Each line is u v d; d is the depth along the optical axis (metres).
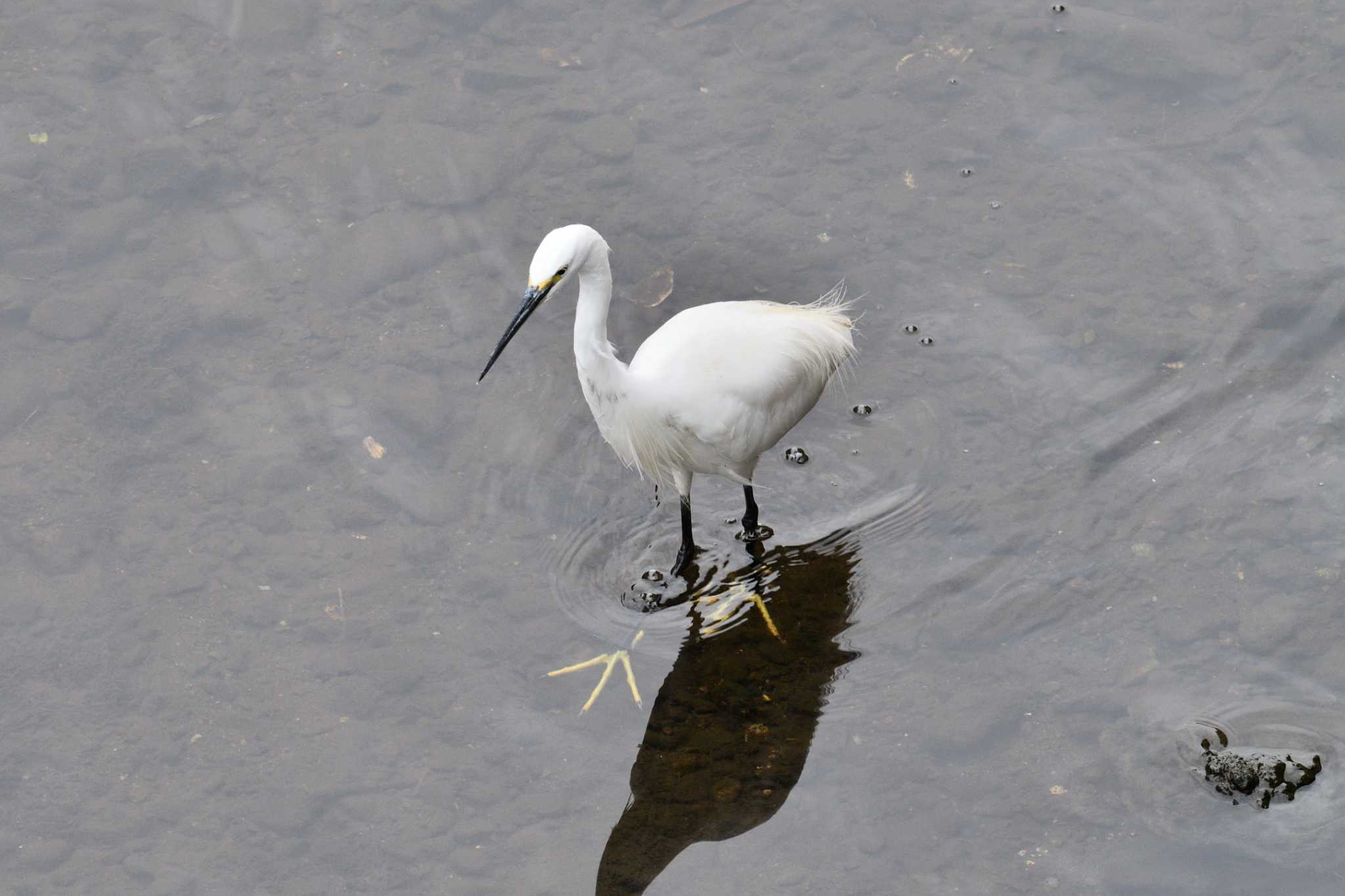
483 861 8.74
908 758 9.15
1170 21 14.53
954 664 9.74
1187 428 11.22
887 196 13.26
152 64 14.61
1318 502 10.52
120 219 13.18
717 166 13.61
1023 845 8.56
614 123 14.00
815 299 12.36
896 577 10.47
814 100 14.16
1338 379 11.41
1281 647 9.54
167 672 9.97
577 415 11.86
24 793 9.28
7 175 13.50
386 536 10.86
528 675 9.88
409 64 14.62
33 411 11.73
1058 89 14.04
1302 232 12.52
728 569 10.72
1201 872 8.27
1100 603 10.03
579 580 10.58
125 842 8.98
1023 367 11.86
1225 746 8.93
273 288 12.66
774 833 8.77
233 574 10.59
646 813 8.95
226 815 9.10
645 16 15.10
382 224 13.17
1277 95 13.64
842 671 9.79
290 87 14.41
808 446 11.70
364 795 9.16
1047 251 12.70
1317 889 8.10
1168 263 12.45
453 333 12.34
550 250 9.20
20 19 15.05
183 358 12.14
